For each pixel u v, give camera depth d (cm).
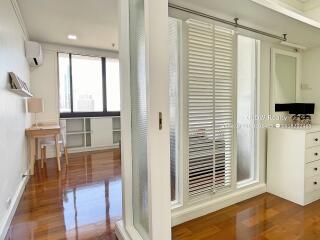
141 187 173
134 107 183
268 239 191
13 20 286
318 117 322
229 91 247
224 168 251
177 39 214
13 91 264
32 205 255
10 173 241
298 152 257
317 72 321
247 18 227
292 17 224
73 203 261
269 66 290
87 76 564
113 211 242
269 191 289
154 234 138
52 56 493
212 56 229
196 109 224
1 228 192
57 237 194
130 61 185
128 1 183
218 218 227
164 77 137
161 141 138
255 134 287
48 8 307
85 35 430
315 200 268
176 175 225
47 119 491
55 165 420
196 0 191
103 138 573
